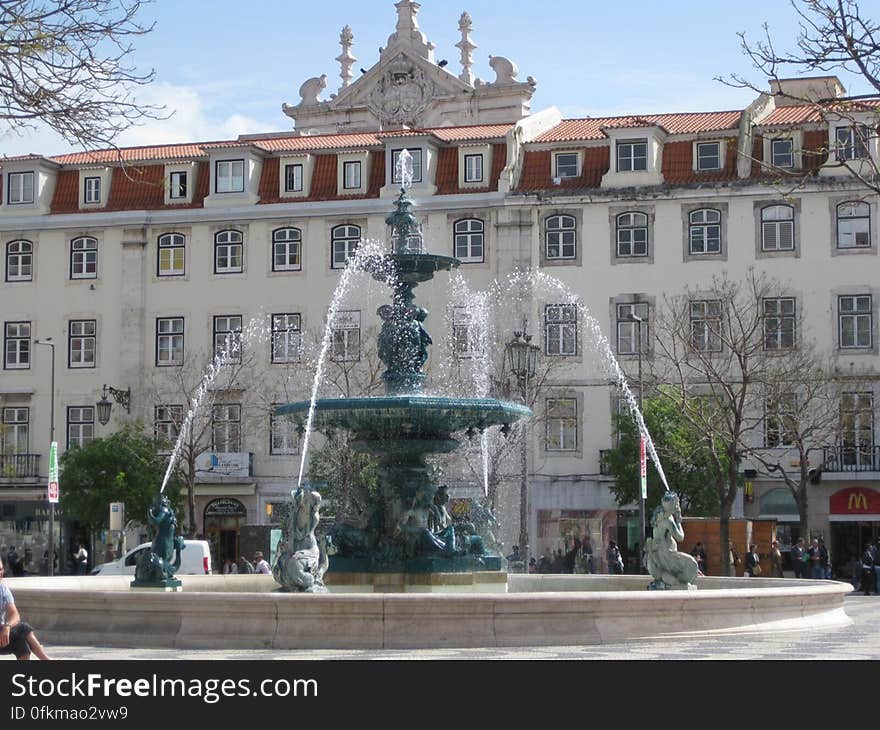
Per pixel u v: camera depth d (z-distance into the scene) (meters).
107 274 53.62
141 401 52.78
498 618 15.95
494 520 23.39
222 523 51.44
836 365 48.16
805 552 40.66
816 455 47.66
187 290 53.06
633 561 47.94
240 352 52.19
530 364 31.70
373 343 50.34
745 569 40.47
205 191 53.62
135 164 54.31
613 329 49.72
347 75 75.06
